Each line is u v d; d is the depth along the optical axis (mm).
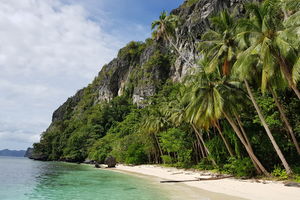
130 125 84312
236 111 24781
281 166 23938
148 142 56781
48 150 123500
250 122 27922
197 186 21484
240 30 21234
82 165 71062
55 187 23203
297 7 17312
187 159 40500
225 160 31719
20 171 45281
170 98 54219
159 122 50406
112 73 144000
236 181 22016
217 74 26812
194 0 92250
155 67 103312
